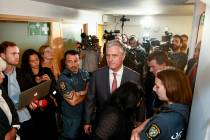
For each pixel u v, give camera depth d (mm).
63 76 2082
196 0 3059
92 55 4371
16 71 1984
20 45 3729
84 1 3877
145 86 2164
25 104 1747
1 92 1529
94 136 1269
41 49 2688
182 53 2869
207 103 589
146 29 9094
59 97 2439
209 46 622
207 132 562
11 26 3496
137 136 1094
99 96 1713
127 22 9258
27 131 2057
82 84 2160
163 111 1052
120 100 1238
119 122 1208
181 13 7219
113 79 1672
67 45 5406
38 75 2283
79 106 2115
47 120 2346
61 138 2361
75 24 5730
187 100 1049
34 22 4016
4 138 1411
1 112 1420
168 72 1105
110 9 5715
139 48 4137
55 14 4562
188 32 8477
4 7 3078
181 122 992
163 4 4320
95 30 7016
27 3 3590
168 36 6023
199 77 717
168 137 973
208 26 664
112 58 1582
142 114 1636
